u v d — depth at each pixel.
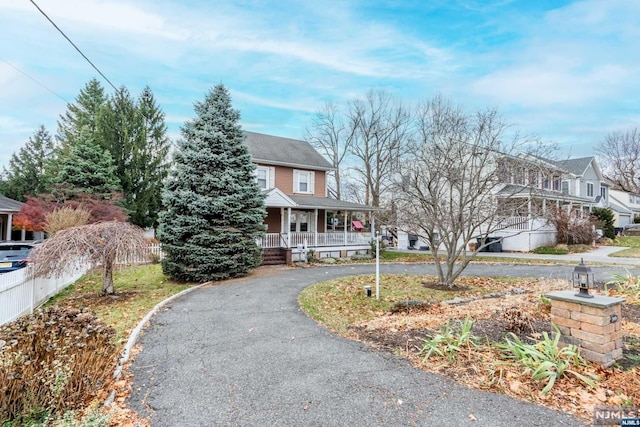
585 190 28.62
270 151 20.44
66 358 3.39
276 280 11.48
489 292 9.38
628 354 4.39
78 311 4.24
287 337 5.62
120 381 4.04
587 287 4.29
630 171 36.78
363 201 31.86
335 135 32.31
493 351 4.57
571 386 3.62
